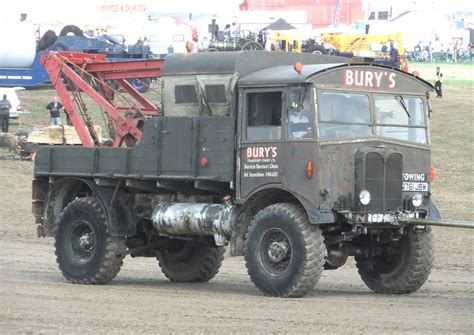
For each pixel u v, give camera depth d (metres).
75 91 27.28
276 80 21.92
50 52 27.47
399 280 22.98
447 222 21.09
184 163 23.20
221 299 21.28
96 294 22.20
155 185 24.31
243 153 22.34
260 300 21.06
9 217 40.53
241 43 25.50
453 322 18.23
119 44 75.88
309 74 21.41
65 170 25.62
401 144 22.48
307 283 21.16
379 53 75.88
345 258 22.84
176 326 17.69
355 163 21.70
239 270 29.00
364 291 23.89
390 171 22.00
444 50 108.69
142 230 25.33
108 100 27.42
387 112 22.47
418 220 21.56
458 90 79.19
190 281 26.14
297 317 18.67
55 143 54.78
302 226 21.20
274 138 21.91
